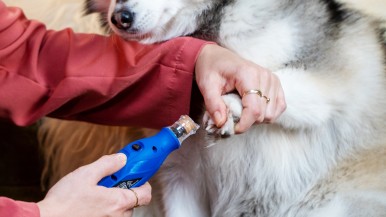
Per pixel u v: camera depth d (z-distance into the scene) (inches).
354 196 53.9
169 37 56.9
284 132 56.2
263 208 58.9
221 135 42.8
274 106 43.6
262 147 56.9
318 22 55.7
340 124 56.4
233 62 44.1
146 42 55.8
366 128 57.3
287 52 53.6
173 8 55.1
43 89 52.6
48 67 53.4
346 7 61.1
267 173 57.4
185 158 59.3
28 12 79.4
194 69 47.5
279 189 57.6
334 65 54.9
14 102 52.5
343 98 54.2
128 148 40.9
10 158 76.2
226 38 54.5
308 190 56.8
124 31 53.7
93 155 72.6
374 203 52.9
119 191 39.9
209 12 55.2
